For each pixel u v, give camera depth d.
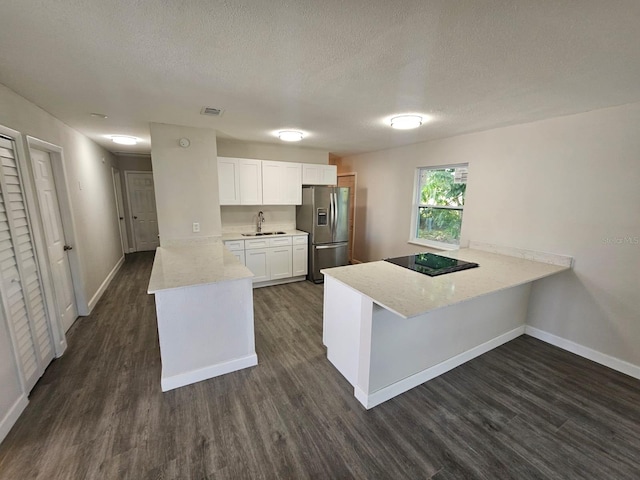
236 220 4.54
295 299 3.93
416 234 4.39
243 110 2.56
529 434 1.78
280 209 4.87
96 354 2.55
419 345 2.17
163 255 2.90
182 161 3.22
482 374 2.37
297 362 2.49
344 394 2.10
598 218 2.43
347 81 1.88
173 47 1.46
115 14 1.18
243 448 1.65
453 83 1.88
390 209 4.70
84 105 2.43
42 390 2.08
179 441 1.68
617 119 2.27
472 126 3.01
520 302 2.90
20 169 2.12
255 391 2.12
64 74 1.79
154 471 1.50
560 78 1.78
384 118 2.78
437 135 3.52
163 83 1.93
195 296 2.13
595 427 1.83
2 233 1.85
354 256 5.68
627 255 2.30
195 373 2.20
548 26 1.23
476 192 3.32
